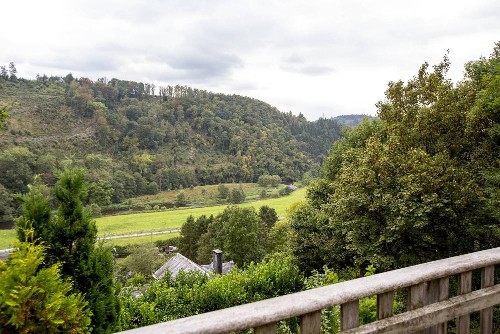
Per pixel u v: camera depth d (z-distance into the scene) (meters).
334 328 6.19
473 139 16.11
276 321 1.61
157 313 11.12
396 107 19.36
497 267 11.11
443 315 2.17
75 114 154.25
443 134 17.39
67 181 4.85
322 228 23.41
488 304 2.37
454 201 14.03
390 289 1.96
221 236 46.31
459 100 17.03
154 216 97.31
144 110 175.75
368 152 16.88
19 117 138.88
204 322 1.45
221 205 113.12
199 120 179.38
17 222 4.48
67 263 4.59
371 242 16.27
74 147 132.62
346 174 17.58
